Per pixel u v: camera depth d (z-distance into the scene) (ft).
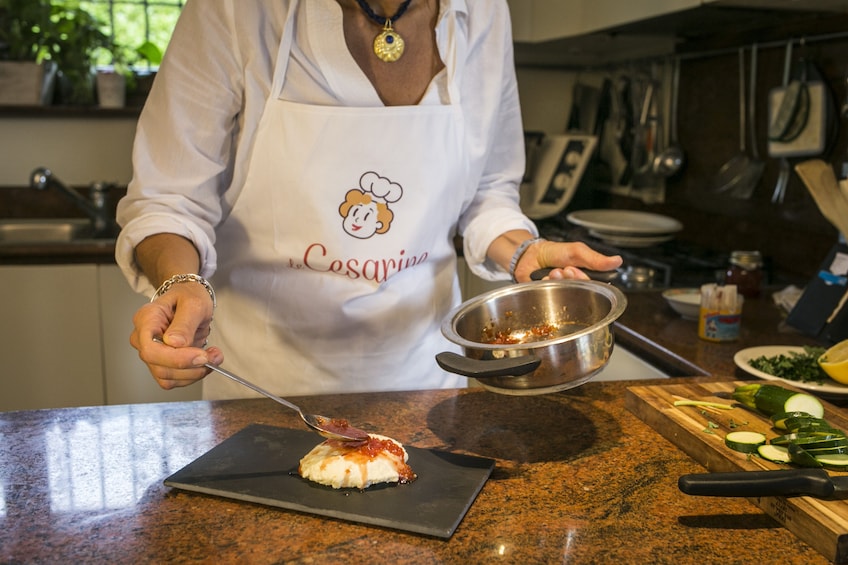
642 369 5.86
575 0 8.91
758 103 8.00
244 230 4.33
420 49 4.27
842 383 4.27
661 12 7.06
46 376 8.67
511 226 4.66
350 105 4.13
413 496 2.85
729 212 8.60
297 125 4.05
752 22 7.66
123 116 10.42
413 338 4.61
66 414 3.66
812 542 2.60
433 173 4.31
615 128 10.75
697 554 2.56
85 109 10.10
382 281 4.40
